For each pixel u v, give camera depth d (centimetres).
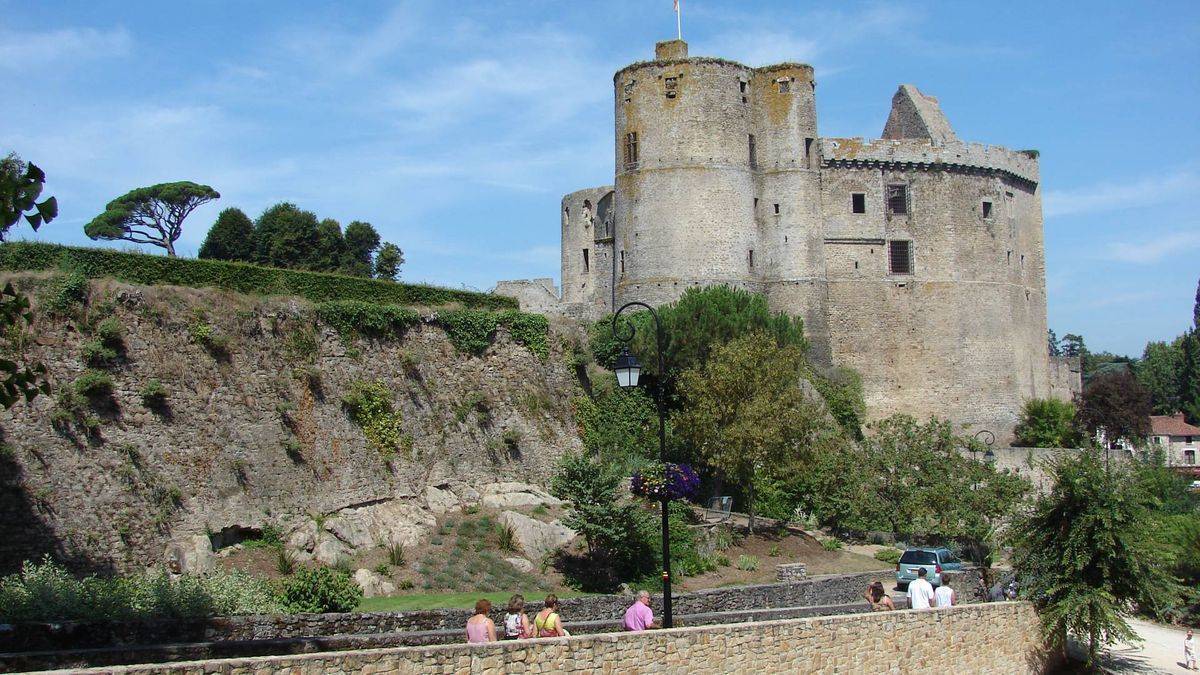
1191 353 10669
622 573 3444
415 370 3862
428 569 3256
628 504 3597
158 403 3064
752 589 3033
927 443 5000
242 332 3347
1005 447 7044
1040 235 7781
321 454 3431
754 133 6594
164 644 1823
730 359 4472
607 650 1770
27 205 1504
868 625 2331
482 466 3972
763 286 6494
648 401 4759
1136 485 3181
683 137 6281
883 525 4803
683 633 1897
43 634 1825
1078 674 3138
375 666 1507
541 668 1680
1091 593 3041
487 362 4200
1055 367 8156
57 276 2980
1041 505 3203
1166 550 3544
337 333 3644
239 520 3136
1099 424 7362
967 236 7144
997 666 2817
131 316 3083
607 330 4938
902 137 7775
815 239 6588
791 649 2108
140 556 2878
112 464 2914
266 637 2069
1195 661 3694
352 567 3175
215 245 6756
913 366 6931
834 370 6544
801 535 4569
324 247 6875
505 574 3303
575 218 7962
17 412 2788
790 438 4456
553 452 4291
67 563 2748
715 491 4762
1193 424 10469
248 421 3266
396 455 3669
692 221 6225
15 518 2702
